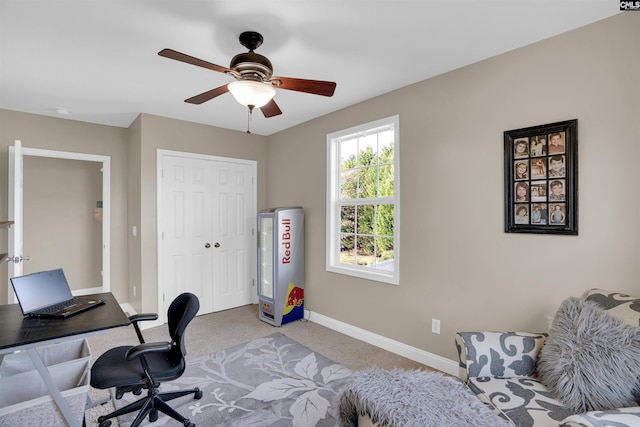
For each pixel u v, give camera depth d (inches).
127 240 163.2
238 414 81.5
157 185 145.5
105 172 158.2
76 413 62.6
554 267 80.8
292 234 149.0
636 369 51.6
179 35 80.4
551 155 80.5
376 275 122.8
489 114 92.2
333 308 141.2
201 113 142.4
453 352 100.7
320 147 147.3
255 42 79.6
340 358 112.8
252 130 172.2
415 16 72.9
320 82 74.1
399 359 111.8
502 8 70.0
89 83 109.3
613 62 72.3
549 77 81.4
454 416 43.1
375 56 91.4
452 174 100.3
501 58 89.9
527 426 51.4
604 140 73.4
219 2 67.7
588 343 57.8
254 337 131.7
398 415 43.6
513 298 87.8
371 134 130.4
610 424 40.8
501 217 90.0
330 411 82.7
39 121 141.4
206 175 161.5
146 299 142.9
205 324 146.9
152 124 143.9
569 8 70.0
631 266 70.0
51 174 179.6
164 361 77.5
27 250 173.2
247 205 177.0
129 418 80.0
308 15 72.4
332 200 142.5
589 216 75.3
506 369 67.1
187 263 155.4
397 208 115.0
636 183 69.5
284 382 96.9
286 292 146.7
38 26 76.2
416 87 109.4
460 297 98.8
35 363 59.1
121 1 67.2
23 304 69.9
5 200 132.9
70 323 66.7
